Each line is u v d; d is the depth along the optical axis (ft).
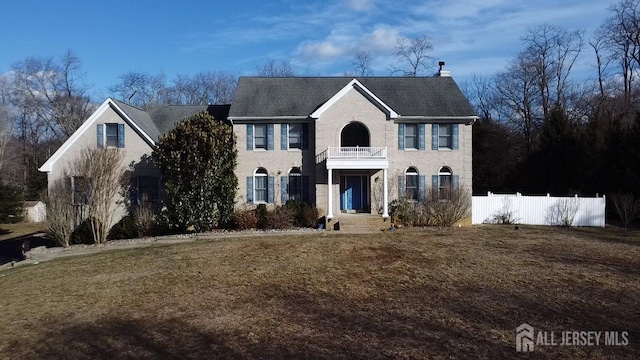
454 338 32.89
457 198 93.35
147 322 38.75
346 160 93.97
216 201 90.48
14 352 34.09
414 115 99.66
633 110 152.25
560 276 50.62
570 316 37.58
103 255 71.41
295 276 52.60
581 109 168.86
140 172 95.81
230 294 46.21
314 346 31.96
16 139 228.43
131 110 102.32
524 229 88.48
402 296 44.27
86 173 84.64
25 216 169.89
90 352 33.06
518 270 53.52
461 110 101.71
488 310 39.37
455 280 49.73
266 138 101.04
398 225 91.61
